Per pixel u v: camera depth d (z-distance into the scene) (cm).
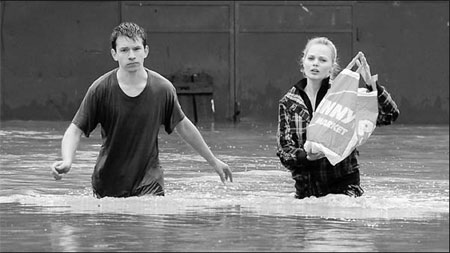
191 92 5347
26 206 1720
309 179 1838
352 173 1841
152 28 5366
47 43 5344
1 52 5322
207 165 2600
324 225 1487
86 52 5356
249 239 1348
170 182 2169
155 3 5362
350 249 1273
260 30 5416
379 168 2578
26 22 5331
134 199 1819
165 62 5375
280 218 1559
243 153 3041
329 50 1825
